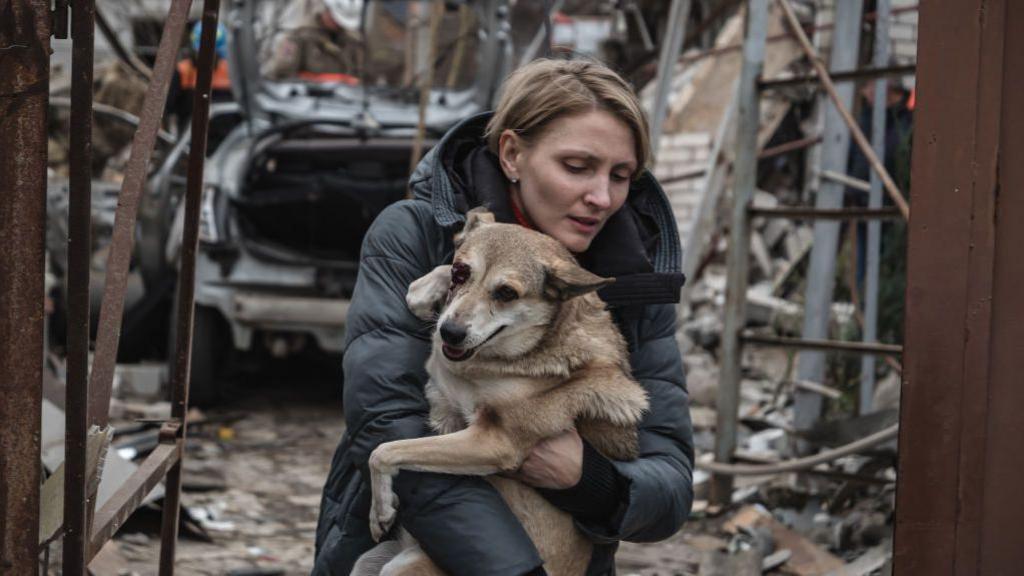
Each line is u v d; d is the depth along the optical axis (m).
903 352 1.93
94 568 3.86
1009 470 1.88
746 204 4.95
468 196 2.20
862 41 6.76
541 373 2.03
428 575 2.04
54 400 4.86
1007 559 1.88
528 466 2.01
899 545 1.94
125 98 11.05
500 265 1.99
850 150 6.46
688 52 10.41
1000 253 1.87
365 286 2.12
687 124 8.97
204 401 7.01
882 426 4.79
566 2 13.34
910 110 6.62
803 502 4.97
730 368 4.99
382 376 2.03
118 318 2.17
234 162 7.02
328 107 7.55
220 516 4.89
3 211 1.67
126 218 2.19
